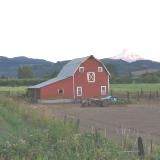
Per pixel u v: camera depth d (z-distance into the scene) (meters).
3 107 36.81
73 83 86.69
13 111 35.50
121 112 56.69
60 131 24.22
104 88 88.75
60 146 17.53
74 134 21.91
